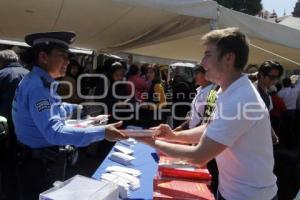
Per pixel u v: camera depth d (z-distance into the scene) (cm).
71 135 155
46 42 175
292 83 826
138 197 162
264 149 132
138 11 445
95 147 519
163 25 532
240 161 131
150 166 211
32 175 178
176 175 168
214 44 133
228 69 133
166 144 146
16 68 318
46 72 175
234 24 364
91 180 141
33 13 518
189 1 336
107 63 677
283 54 614
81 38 817
